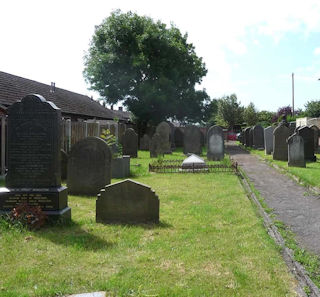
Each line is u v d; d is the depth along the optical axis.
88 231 6.06
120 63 33.47
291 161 15.65
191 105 38.41
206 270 4.39
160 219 6.89
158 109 36.62
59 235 5.79
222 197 9.21
